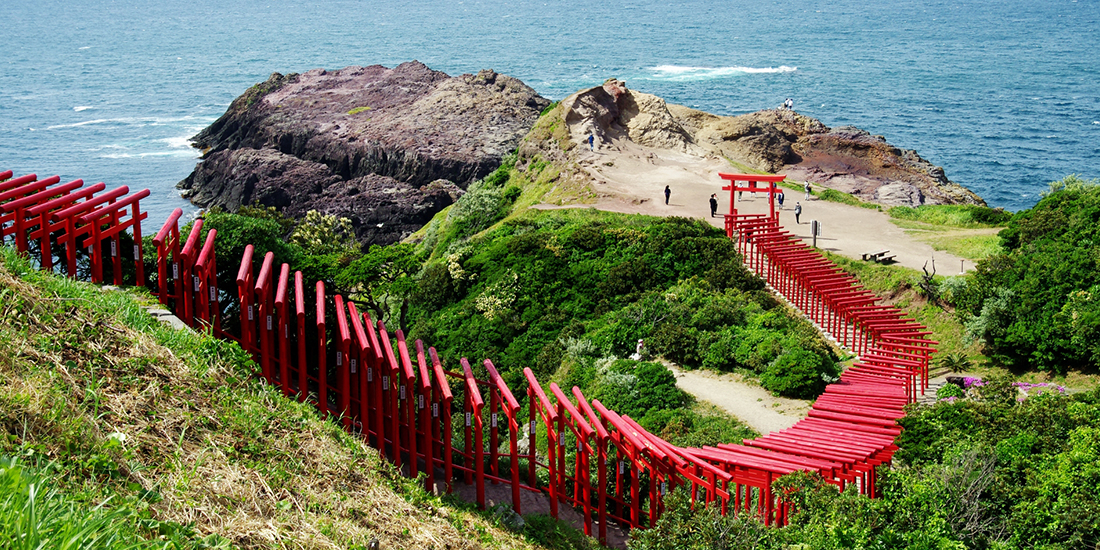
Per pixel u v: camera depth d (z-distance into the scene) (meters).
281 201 111.75
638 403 31.30
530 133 76.88
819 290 40.03
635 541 17.44
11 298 13.37
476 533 15.67
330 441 15.26
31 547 7.09
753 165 88.12
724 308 38.47
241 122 139.38
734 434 28.75
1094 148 131.62
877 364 34.75
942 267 45.03
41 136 152.12
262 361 19.30
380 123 124.44
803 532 15.61
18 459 9.02
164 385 13.62
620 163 70.94
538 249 47.56
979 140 139.62
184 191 120.12
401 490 15.57
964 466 18.20
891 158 92.19
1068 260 35.97
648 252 45.91
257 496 12.16
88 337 13.73
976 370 35.72
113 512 8.52
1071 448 19.91
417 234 76.81
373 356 20.67
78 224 19.56
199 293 19.77
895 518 16.02
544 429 28.58
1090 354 32.78
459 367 39.94
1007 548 15.97
